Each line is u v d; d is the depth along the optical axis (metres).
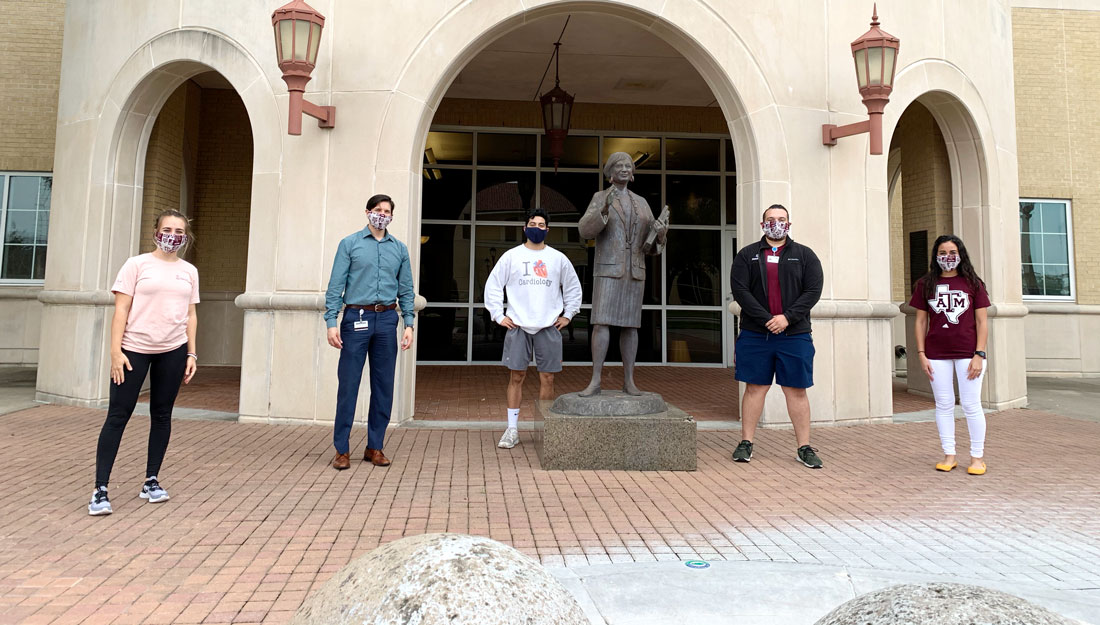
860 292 7.57
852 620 1.34
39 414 7.35
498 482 4.90
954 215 9.15
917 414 8.16
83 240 8.05
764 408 7.16
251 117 7.34
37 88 12.50
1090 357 13.27
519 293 6.00
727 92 7.54
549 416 5.36
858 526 4.03
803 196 7.46
